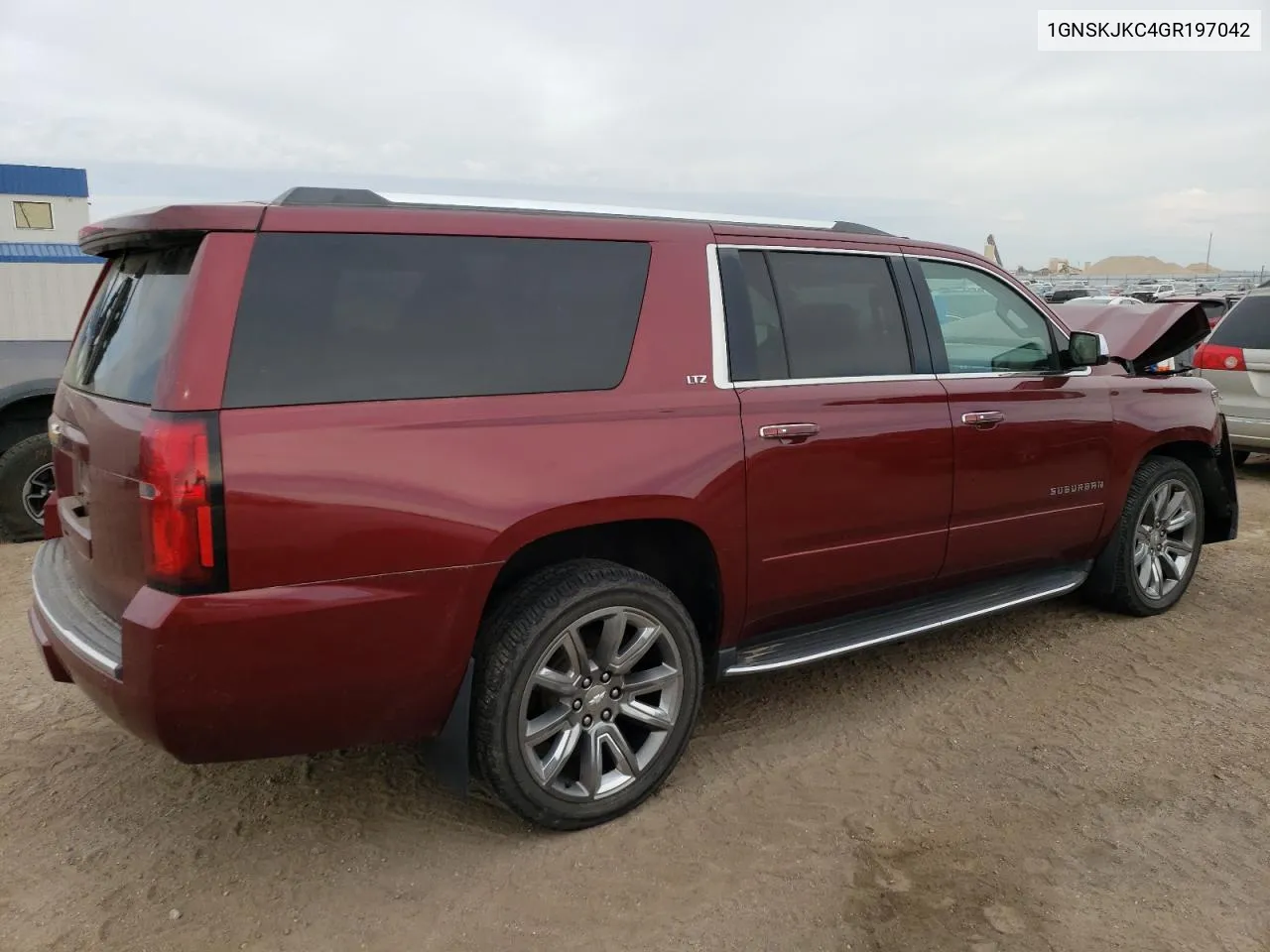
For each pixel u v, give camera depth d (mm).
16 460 6238
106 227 2801
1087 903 2648
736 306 3330
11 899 2678
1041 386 4258
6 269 13344
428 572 2611
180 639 2340
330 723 2627
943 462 3818
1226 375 8656
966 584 4223
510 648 2785
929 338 3898
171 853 2916
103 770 3420
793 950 2471
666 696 3162
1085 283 61906
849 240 3746
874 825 3049
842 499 3506
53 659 2936
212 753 2523
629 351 3061
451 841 2982
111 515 2553
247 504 2371
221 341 2402
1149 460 4918
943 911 2615
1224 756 3498
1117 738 3646
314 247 2574
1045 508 4301
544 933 2545
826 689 4109
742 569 3277
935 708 3922
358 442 2516
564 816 2959
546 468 2791
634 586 2984
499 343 2820
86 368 2994
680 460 3049
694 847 2934
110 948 2484
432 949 2486
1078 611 5117
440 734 2861
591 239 3064
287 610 2436
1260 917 2590
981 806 3158
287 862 2869
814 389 3463
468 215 2852
